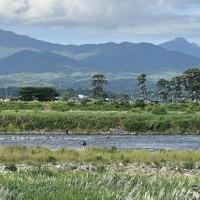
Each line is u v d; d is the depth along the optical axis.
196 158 65.75
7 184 26.64
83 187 26.45
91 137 151.00
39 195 24.28
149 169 54.31
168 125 177.38
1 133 174.50
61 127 180.75
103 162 61.16
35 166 54.88
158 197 23.77
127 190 25.55
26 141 128.50
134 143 123.56
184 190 24.89
